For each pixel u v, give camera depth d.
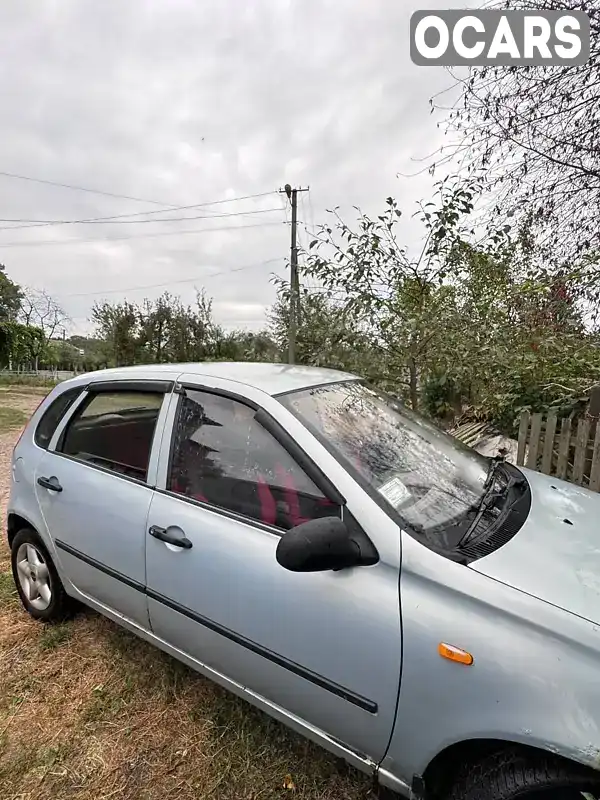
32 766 1.93
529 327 4.59
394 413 2.31
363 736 1.49
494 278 4.61
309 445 1.74
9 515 2.95
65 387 2.85
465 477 2.03
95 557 2.33
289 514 1.72
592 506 2.03
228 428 1.98
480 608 1.32
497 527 1.65
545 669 1.20
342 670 1.50
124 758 1.95
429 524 1.59
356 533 1.54
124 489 2.21
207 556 1.83
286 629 1.62
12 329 33.69
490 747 1.29
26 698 2.29
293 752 1.95
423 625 1.36
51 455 2.70
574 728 1.13
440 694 1.31
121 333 22.92
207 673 1.97
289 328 5.19
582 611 1.27
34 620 2.91
